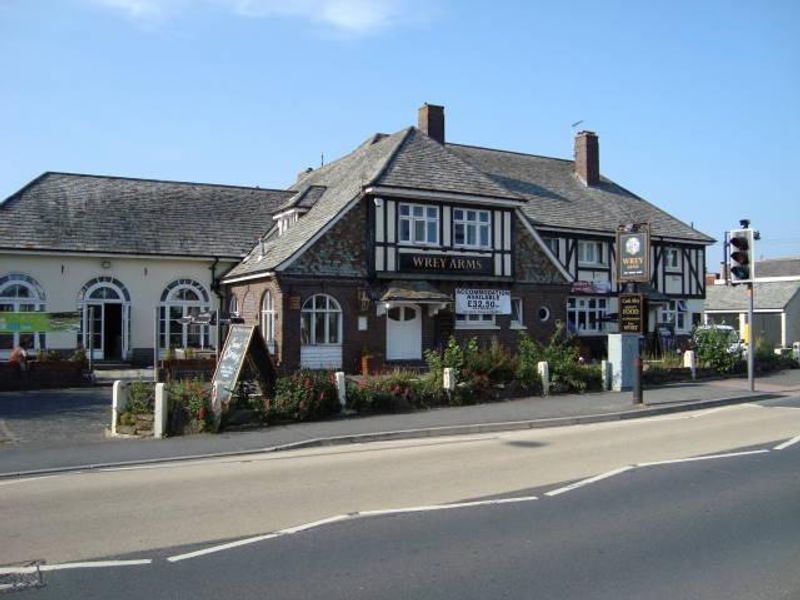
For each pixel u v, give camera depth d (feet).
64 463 36.52
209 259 92.94
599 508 26.45
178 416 45.62
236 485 30.99
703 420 51.55
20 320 68.39
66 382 68.69
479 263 85.92
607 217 114.73
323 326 77.56
